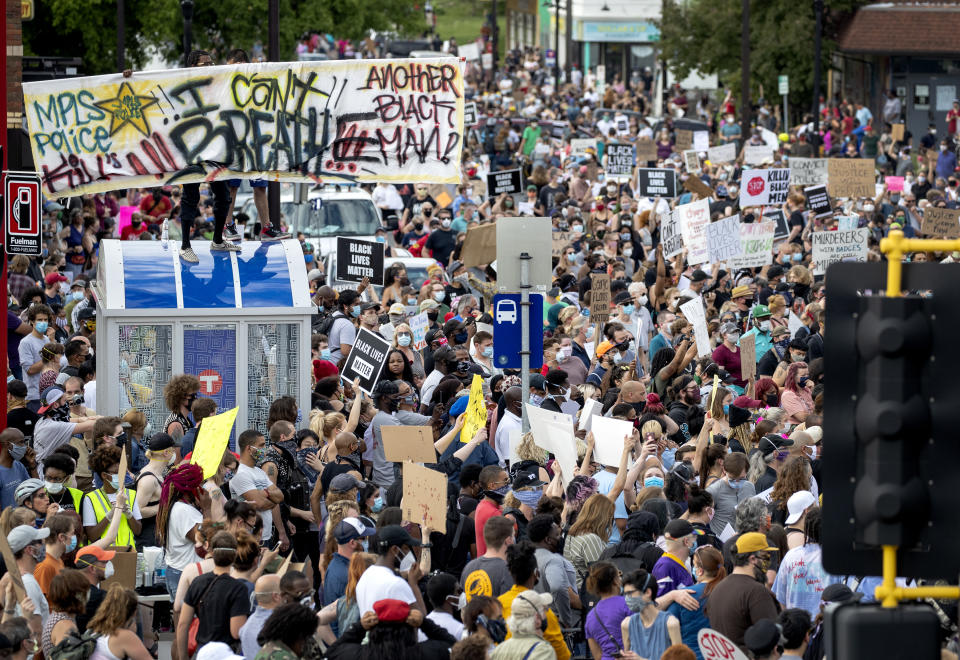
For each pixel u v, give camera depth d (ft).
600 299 97.14
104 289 69.15
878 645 27.48
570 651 49.80
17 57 92.02
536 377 68.59
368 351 68.18
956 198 184.65
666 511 54.95
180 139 75.41
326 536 50.19
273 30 122.42
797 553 49.88
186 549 53.21
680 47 288.51
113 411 68.54
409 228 146.10
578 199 161.99
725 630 45.47
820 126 251.19
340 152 77.66
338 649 41.88
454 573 55.21
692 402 74.28
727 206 147.74
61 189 75.10
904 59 271.08
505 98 311.06
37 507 51.96
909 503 27.14
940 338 27.58
